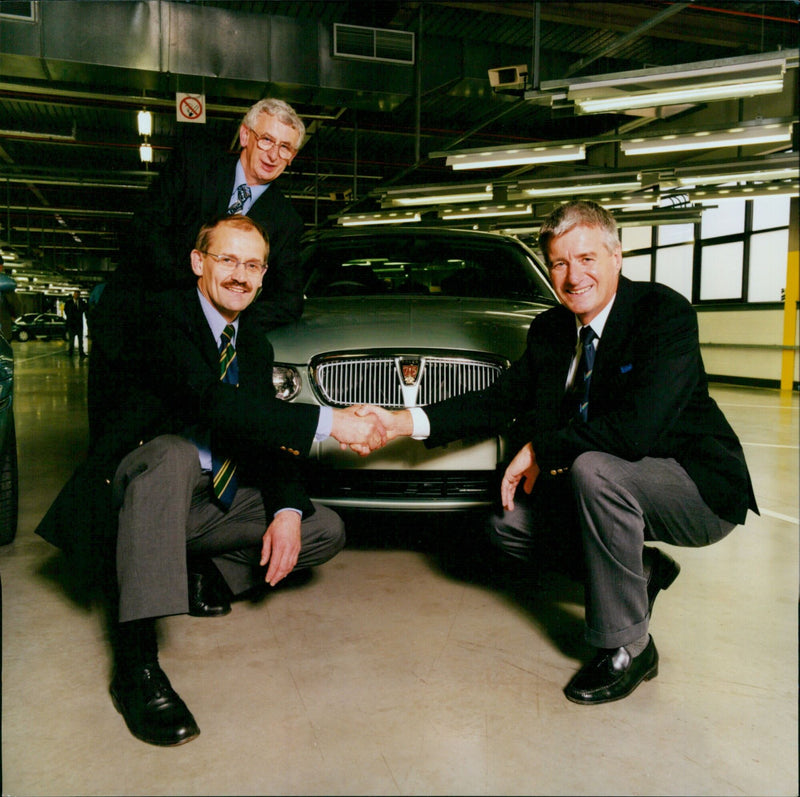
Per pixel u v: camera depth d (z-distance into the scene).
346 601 2.21
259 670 1.75
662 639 1.98
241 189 2.30
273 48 7.64
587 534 1.63
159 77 7.47
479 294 3.07
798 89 10.21
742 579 2.49
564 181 8.98
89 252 33.50
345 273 3.27
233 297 1.68
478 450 2.25
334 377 2.29
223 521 1.89
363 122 11.27
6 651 1.84
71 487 1.62
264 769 1.35
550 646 1.91
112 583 1.60
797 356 11.40
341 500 2.28
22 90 9.18
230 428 1.67
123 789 1.29
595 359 1.76
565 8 8.35
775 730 1.52
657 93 5.53
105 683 1.68
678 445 1.71
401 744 1.44
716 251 13.48
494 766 1.37
